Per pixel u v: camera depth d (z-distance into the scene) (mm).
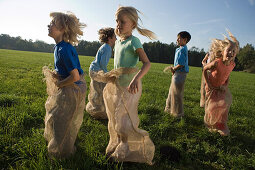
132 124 2314
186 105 5785
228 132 3572
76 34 2305
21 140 2639
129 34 2285
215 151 3029
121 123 2295
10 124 3076
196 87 10141
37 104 4164
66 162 2297
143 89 7629
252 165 2662
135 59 2303
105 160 2377
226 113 3596
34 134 2863
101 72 2418
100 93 3768
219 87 3557
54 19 2139
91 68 3768
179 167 2559
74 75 2176
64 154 2381
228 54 3248
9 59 18641
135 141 2420
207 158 2877
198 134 3490
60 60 2178
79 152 2547
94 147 2689
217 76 3502
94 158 2385
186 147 3117
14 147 2570
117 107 2305
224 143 3324
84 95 2477
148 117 4160
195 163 2697
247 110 5570
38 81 7375
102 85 3754
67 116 2299
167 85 9617
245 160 2785
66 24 2166
